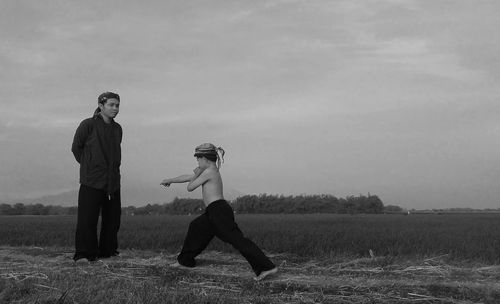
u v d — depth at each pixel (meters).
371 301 5.14
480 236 12.45
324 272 6.62
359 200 78.19
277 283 5.92
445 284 5.76
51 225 20.62
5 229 16.05
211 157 6.70
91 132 7.80
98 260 7.71
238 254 8.43
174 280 6.16
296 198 78.38
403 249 8.82
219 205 6.56
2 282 5.52
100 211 8.07
